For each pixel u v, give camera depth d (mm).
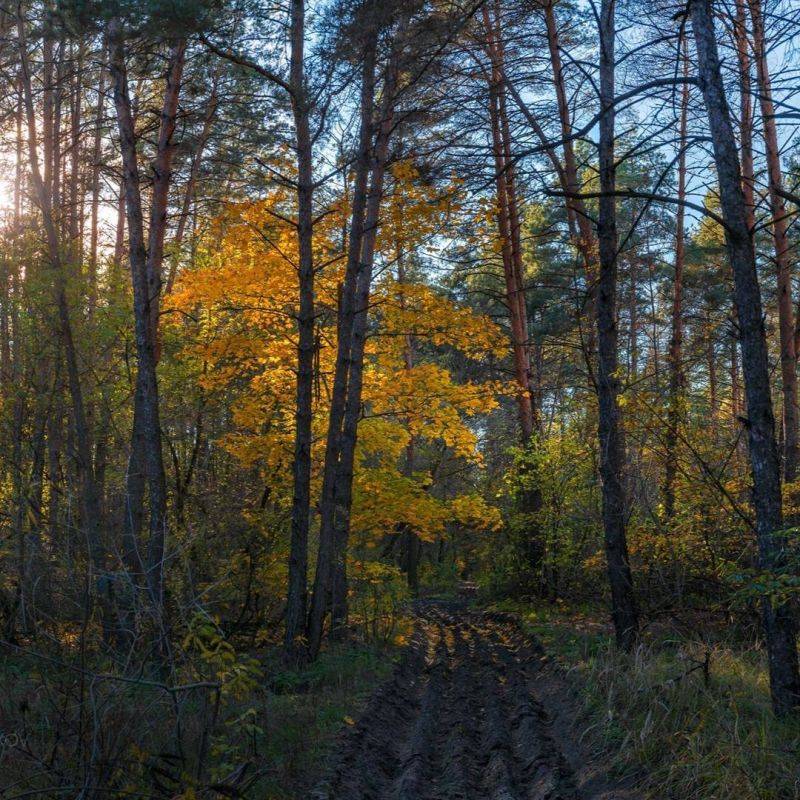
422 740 8992
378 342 17422
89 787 5859
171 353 17484
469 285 34156
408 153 17406
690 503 14117
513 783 7426
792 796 6086
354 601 17875
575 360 23734
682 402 14219
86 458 13602
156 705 7363
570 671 11203
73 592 7578
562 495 21203
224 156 18500
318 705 9898
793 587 7434
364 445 17594
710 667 9906
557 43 19703
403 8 13570
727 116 8438
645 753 7270
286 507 16453
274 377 16344
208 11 12125
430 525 17641
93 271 17859
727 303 27906
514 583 23250
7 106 20016
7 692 7457
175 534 10141
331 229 15914
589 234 18188
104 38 12914
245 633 15328
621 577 12547
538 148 8734
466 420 38812
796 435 17188
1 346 16750
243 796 6145
